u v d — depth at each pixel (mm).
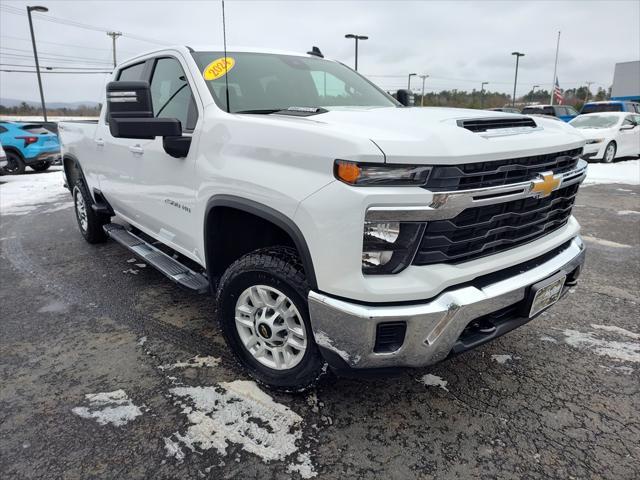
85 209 5234
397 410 2465
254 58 3357
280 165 2201
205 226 2693
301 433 2299
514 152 2107
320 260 2031
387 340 2027
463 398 2564
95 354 3051
